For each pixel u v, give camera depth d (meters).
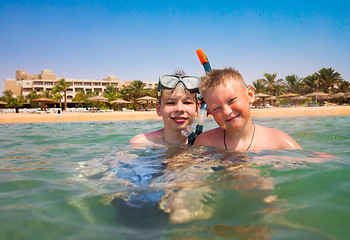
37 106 66.06
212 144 2.22
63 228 0.94
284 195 1.10
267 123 7.38
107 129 6.52
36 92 85.12
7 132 6.12
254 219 0.91
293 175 1.35
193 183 1.30
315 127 5.67
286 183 1.23
